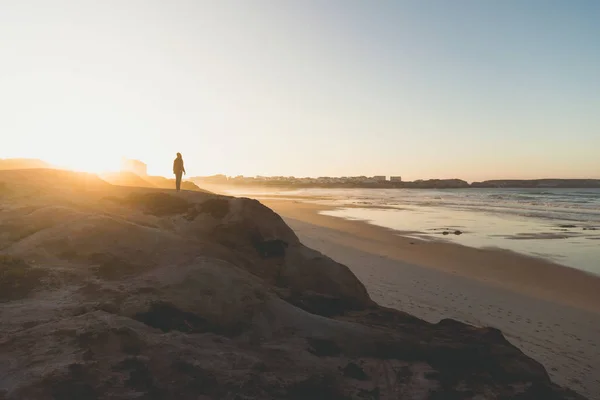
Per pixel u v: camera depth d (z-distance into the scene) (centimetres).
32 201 1176
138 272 784
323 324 700
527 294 1542
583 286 1667
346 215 4653
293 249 1208
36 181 1426
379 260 2078
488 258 2198
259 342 634
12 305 597
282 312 707
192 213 1280
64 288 680
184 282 697
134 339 512
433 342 710
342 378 568
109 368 454
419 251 2373
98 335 499
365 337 684
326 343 655
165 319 607
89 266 775
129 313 596
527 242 2752
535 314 1313
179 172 1684
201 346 559
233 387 479
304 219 4081
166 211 1302
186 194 1422
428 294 1490
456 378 615
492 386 608
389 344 676
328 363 604
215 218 1242
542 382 639
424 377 600
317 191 15412
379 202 7431
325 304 906
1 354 455
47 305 601
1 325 525
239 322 658
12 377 414
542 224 3816
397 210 5462
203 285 696
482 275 1825
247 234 1194
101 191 1417
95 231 880
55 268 739
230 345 589
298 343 642
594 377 898
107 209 1241
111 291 657
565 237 2988
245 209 1274
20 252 783
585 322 1252
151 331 562
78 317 551
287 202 7256
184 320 620
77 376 423
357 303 1084
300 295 912
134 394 425
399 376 602
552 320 1262
